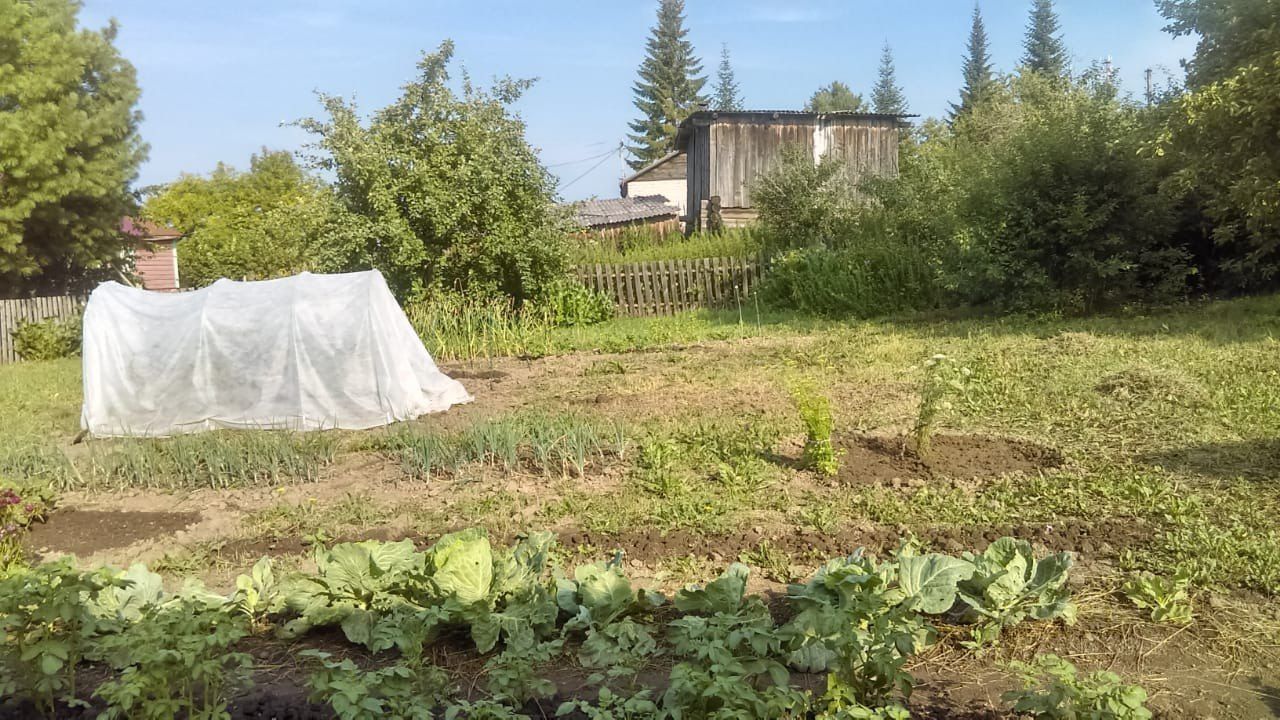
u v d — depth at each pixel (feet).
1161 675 12.26
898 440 25.29
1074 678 9.98
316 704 11.53
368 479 23.86
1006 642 13.30
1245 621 13.70
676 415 29.86
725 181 88.84
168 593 16.33
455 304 54.24
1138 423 25.93
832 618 10.40
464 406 34.35
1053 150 49.19
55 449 26.05
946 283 53.16
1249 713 11.26
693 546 17.52
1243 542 16.52
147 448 27.17
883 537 17.70
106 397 32.65
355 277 33.30
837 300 59.41
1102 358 34.88
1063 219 47.93
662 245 83.97
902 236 65.92
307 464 24.81
